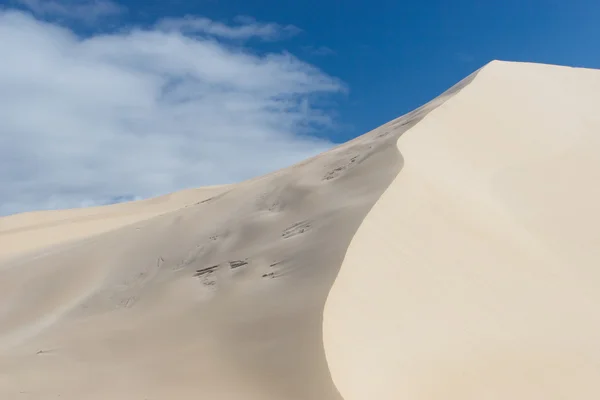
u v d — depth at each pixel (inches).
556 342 553.6
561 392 494.3
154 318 659.4
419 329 511.8
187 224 919.7
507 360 511.5
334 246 596.1
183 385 483.2
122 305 766.5
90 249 992.9
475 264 623.8
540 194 834.8
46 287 920.3
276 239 711.1
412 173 718.5
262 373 465.7
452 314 542.9
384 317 511.2
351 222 629.0
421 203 675.4
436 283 571.5
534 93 1082.7
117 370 545.0
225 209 912.9
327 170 854.5
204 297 661.9
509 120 976.9
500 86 1057.5
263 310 553.0
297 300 534.6
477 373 488.4
